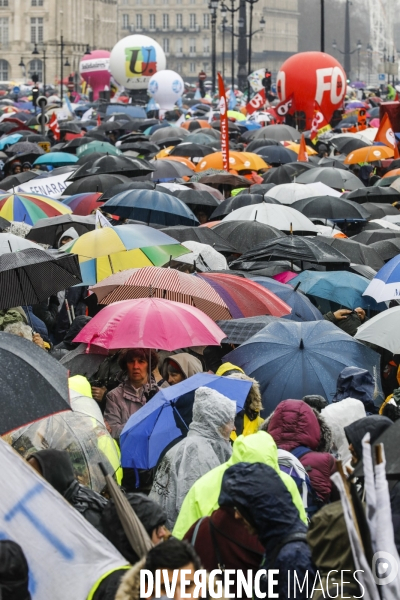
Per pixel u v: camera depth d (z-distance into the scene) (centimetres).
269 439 945
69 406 958
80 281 1559
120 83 12062
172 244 1830
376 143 4744
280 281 1912
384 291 1706
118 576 830
